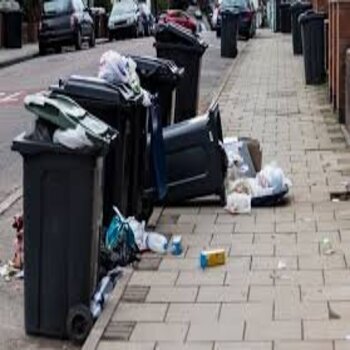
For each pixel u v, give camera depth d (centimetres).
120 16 3931
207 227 930
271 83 1903
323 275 807
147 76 1032
